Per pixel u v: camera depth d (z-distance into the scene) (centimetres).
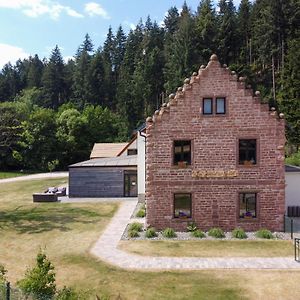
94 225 2770
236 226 2538
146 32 11819
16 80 12862
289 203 3058
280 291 1585
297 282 1673
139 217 3020
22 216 3122
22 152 7619
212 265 1898
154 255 2064
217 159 2534
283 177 2528
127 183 4088
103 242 2322
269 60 7912
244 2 9700
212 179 2538
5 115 5981
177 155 2556
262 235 2394
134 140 4950
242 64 7444
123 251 2139
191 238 2391
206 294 1566
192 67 7975
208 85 2520
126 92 9494
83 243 2309
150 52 10081
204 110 2534
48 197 3819
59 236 2481
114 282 1702
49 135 7900
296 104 5675
